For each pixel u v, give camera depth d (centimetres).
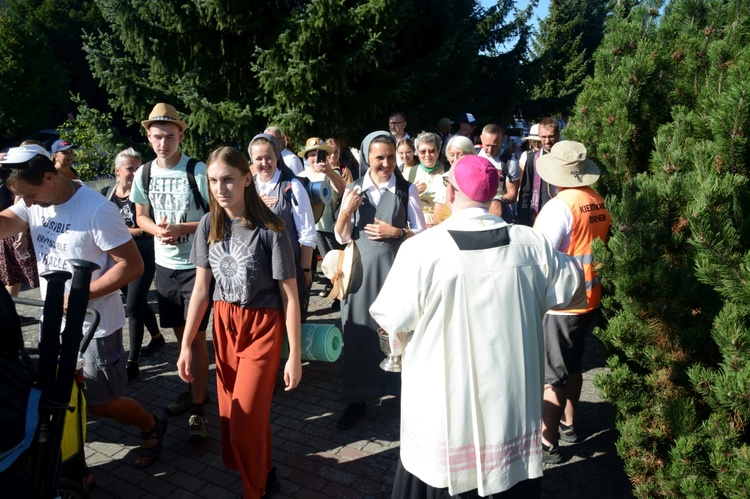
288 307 301
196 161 408
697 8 341
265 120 1037
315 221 462
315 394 462
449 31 1100
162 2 957
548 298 228
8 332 211
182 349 313
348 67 931
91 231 302
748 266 213
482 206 226
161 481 348
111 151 1071
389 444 387
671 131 299
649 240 264
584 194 336
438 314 214
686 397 259
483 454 212
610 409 427
